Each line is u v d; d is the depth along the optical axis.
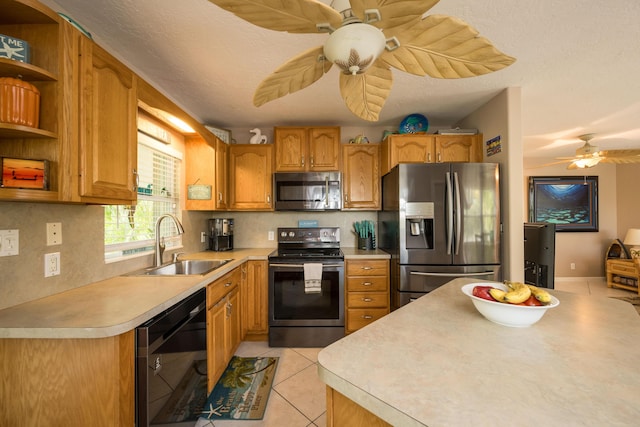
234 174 2.88
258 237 3.17
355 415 0.64
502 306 0.86
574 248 4.93
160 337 1.15
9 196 0.93
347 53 0.79
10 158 0.95
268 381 1.98
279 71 0.99
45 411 0.98
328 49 0.82
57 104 1.03
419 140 2.67
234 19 1.44
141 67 1.90
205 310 1.64
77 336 0.93
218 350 1.83
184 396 1.36
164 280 1.56
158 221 1.94
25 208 1.17
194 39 1.61
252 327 2.54
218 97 2.38
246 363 2.22
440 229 2.29
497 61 0.91
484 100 2.49
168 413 1.20
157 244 1.95
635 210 4.73
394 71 2.00
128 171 1.37
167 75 2.00
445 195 2.29
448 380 0.60
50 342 0.98
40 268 1.23
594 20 1.46
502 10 1.39
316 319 2.51
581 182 4.93
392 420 0.52
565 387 0.57
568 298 1.21
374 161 2.90
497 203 2.27
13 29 1.03
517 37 1.60
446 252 2.28
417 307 1.10
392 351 0.73
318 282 2.43
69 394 0.98
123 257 1.77
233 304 2.17
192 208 2.55
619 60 1.85
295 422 1.59
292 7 0.73
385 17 0.75
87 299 1.22
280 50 1.71
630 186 4.79
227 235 2.95
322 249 3.00
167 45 1.66
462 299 1.20
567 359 0.69
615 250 4.76
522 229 2.21
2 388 0.98
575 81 2.14
